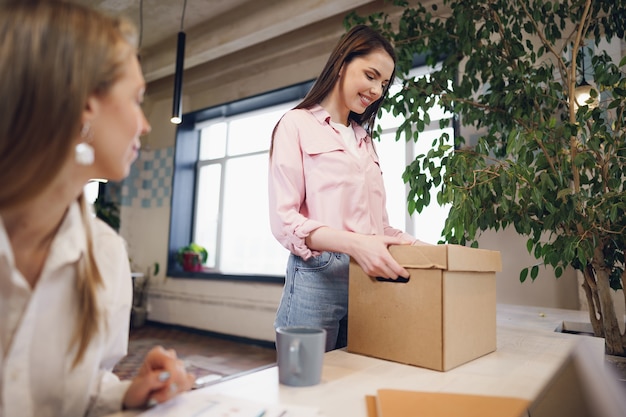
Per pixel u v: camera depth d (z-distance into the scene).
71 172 0.47
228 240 4.50
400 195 3.30
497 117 1.67
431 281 0.72
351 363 0.74
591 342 0.98
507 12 1.71
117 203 5.07
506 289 2.36
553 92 1.57
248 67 4.29
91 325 0.54
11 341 0.48
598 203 1.24
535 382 0.64
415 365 0.73
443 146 1.43
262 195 4.30
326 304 0.99
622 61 1.42
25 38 0.41
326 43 3.71
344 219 1.04
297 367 0.60
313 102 1.13
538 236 1.36
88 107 0.45
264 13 3.51
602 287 1.35
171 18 3.93
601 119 1.35
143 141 5.16
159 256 4.83
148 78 4.64
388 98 1.82
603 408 0.59
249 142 4.52
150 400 0.52
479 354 0.81
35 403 0.51
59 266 0.51
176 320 4.55
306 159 1.05
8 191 0.43
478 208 1.37
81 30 0.44
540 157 1.40
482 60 1.70
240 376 0.66
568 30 2.21
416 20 1.95
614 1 1.57
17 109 0.41
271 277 3.82
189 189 4.87
